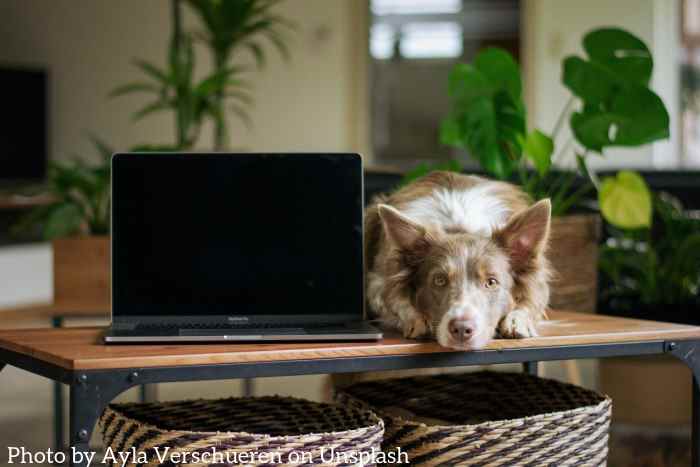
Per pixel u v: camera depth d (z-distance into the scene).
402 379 2.39
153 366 1.69
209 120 8.49
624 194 2.96
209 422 2.12
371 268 2.20
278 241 2.02
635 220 2.97
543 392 2.26
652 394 3.34
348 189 2.04
